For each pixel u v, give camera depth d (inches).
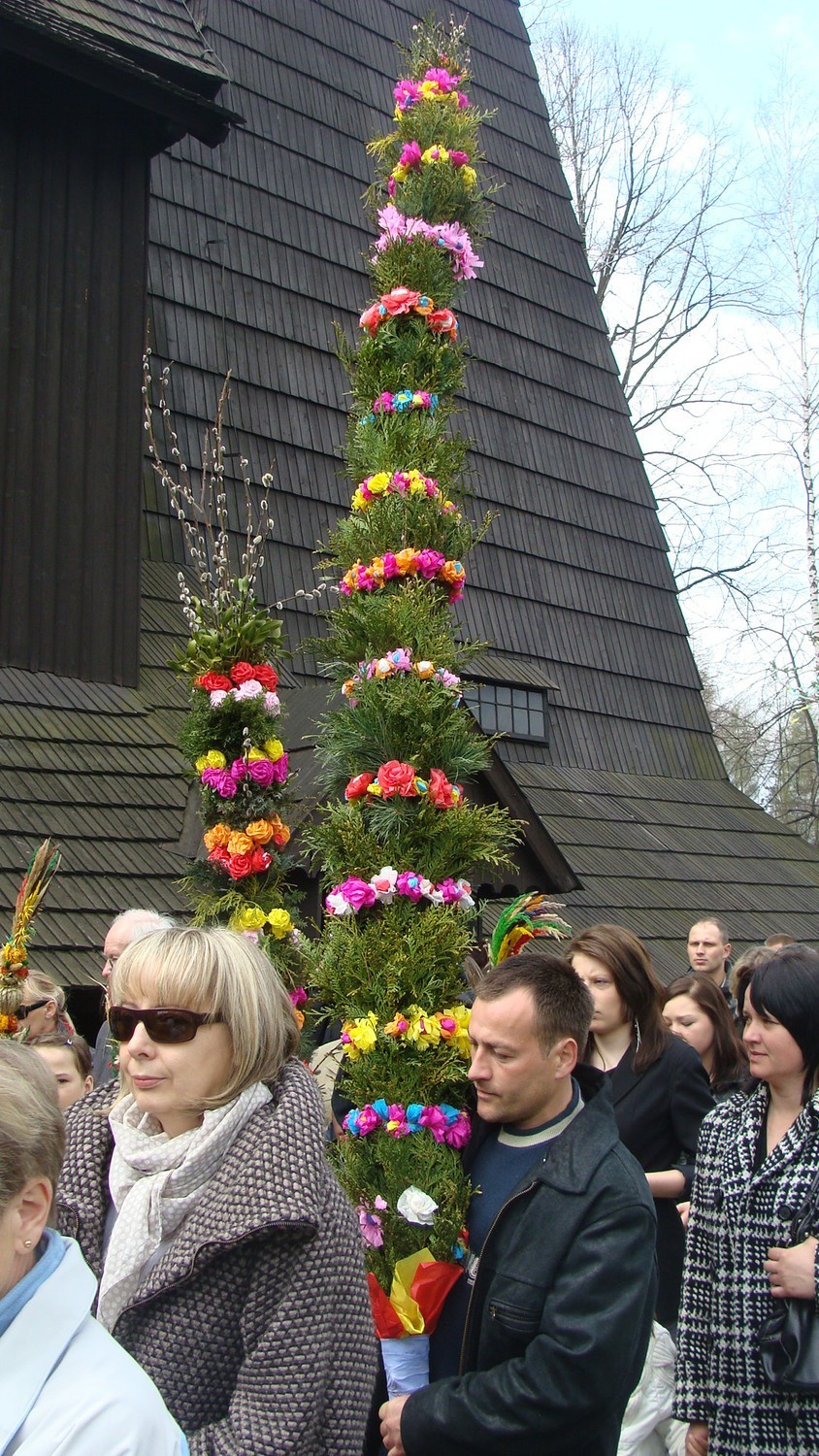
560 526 566.3
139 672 375.9
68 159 380.5
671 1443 147.9
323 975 151.2
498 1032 118.0
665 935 466.3
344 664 172.7
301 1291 89.5
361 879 155.4
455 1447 106.5
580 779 526.6
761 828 572.7
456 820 156.4
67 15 378.0
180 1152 94.1
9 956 138.3
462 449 182.7
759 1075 130.5
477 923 195.9
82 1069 156.6
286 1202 89.7
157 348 440.5
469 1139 137.9
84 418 373.1
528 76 653.3
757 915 509.0
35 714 345.7
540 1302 108.9
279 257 493.4
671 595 607.5
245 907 177.9
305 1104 96.7
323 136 530.9
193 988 95.6
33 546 358.9
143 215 394.6
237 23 520.1
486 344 567.5
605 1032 171.2
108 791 339.6
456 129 194.4
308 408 476.4
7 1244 70.9
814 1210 123.3
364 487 177.0
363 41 568.7
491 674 498.9
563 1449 104.7
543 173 636.1
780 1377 118.3
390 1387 125.5
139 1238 91.4
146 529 417.7
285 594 438.3
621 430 617.6
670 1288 160.4
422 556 167.9
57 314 371.6
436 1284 125.6
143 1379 71.9
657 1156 165.2
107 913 309.1
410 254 184.2
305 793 269.7
